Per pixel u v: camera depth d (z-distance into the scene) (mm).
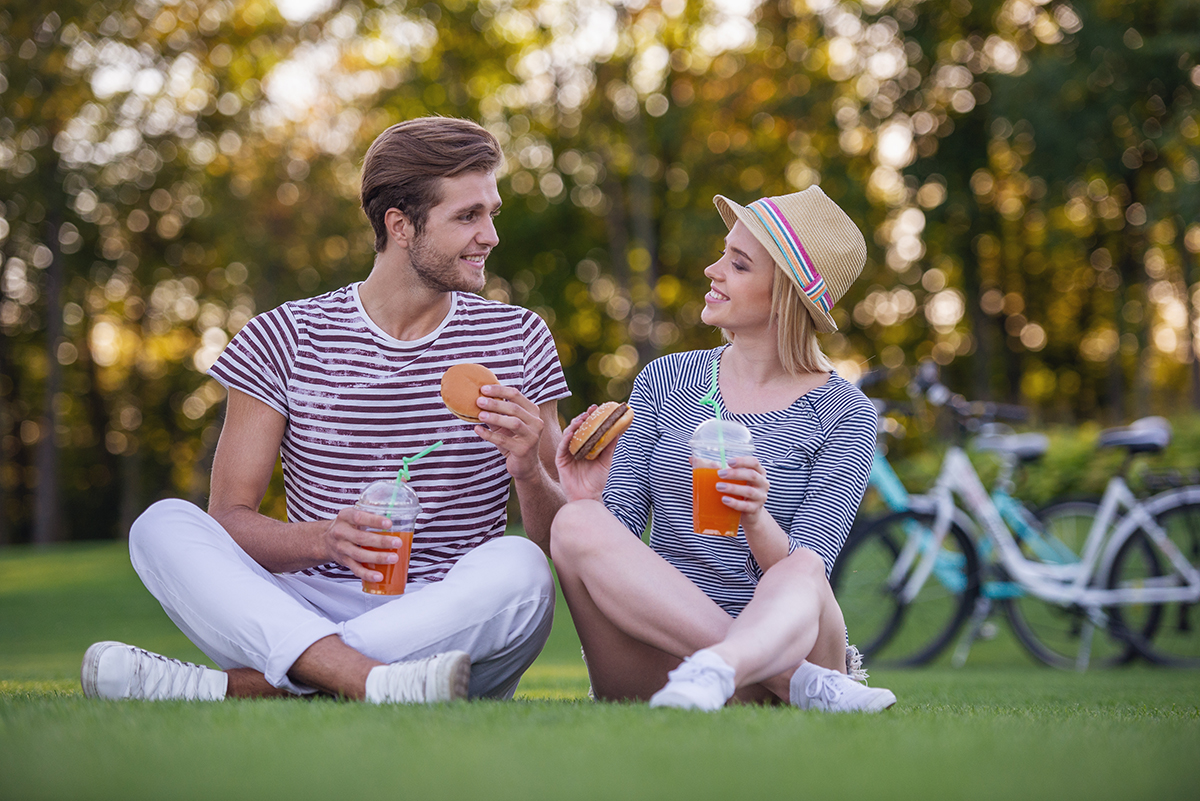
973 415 5328
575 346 21641
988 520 5332
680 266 20062
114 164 18375
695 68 18734
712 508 2092
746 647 1836
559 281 20797
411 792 1125
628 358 20641
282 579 2291
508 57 19188
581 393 21531
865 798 1141
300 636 1970
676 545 2348
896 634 5391
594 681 2244
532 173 19953
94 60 17531
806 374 2453
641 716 1632
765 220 2396
